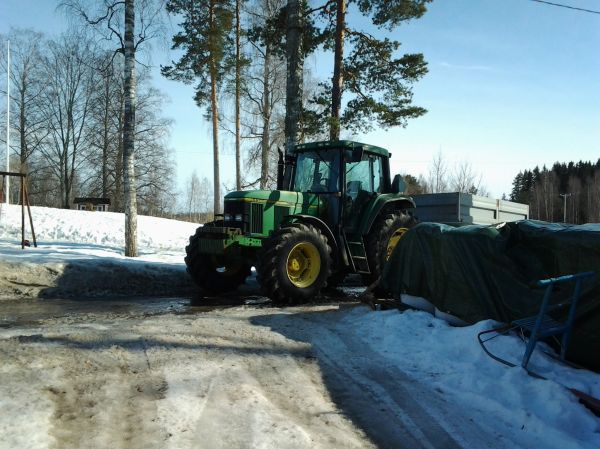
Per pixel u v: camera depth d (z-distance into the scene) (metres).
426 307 5.78
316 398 3.56
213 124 20.09
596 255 4.27
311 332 5.19
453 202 10.59
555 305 4.44
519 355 4.23
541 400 3.54
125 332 4.74
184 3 17.55
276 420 3.06
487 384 3.78
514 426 3.27
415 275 5.88
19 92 33.34
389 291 6.47
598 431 3.29
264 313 6.11
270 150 23.69
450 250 5.41
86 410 3.04
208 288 8.02
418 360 4.44
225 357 4.20
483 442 3.07
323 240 7.23
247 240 7.12
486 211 11.46
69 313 6.27
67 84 34.50
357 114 13.88
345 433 3.06
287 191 7.66
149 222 18.69
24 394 3.11
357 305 6.85
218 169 20.31
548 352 4.37
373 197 8.20
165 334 4.74
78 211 19.02
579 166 84.50
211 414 3.07
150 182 33.31
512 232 5.02
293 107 11.30
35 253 8.91
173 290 8.56
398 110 14.02
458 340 4.64
